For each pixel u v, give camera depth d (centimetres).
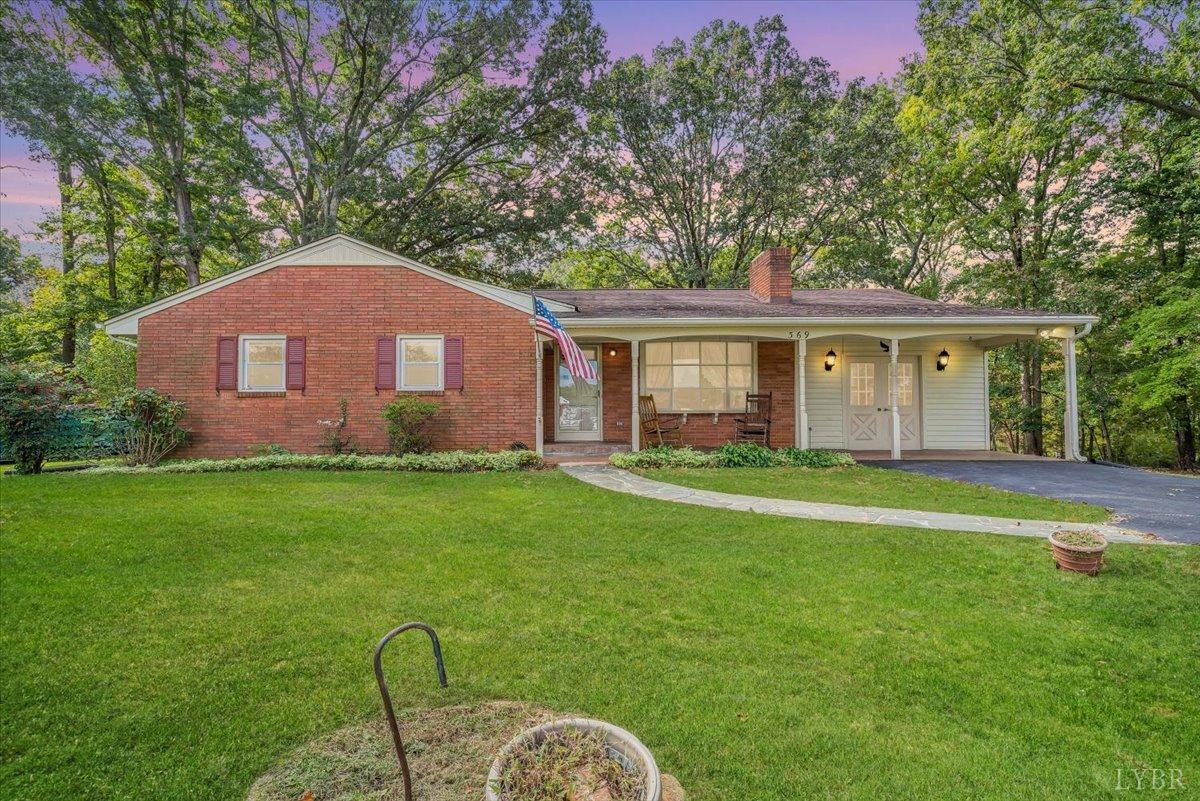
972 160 1788
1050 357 1997
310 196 2062
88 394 1177
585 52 2095
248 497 765
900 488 880
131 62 1756
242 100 1730
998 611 437
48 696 308
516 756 206
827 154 2056
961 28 1689
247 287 1166
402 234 2127
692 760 264
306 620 406
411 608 430
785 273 1376
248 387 1167
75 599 432
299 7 1919
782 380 1370
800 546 587
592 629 400
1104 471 1052
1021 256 1909
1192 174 1445
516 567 521
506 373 1193
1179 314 1319
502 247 2222
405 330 1182
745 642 383
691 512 723
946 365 1395
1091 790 253
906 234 2345
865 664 358
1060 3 1408
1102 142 1650
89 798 237
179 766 257
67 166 1748
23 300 2111
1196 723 306
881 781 253
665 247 2498
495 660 355
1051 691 333
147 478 898
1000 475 1003
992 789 251
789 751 272
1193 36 1271
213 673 335
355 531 620
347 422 1167
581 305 1316
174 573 489
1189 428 1670
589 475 982
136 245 2155
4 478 903
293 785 245
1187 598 456
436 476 950
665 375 1355
